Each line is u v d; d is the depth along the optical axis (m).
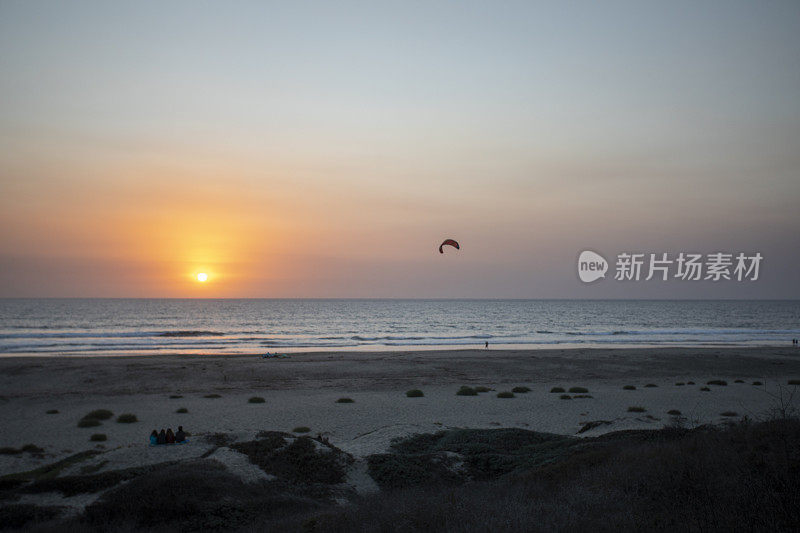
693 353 69.06
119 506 14.59
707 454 13.26
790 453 11.63
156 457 19.70
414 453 22.39
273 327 134.50
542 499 12.56
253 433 22.31
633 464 14.33
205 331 111.25
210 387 43.38
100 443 25.92
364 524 11.70
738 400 36.66
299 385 44.69
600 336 107.00
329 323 153.75
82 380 45.59
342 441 26.44
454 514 11.07
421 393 39.34
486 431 25.69
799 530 7.95
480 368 55.34
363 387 43.94
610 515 10.12
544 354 67.62
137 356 63.69
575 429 28.77
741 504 9.29
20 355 66.50
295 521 12.96
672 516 9.52
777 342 92.69
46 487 16.59
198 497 15.11
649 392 40.53
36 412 33.34
